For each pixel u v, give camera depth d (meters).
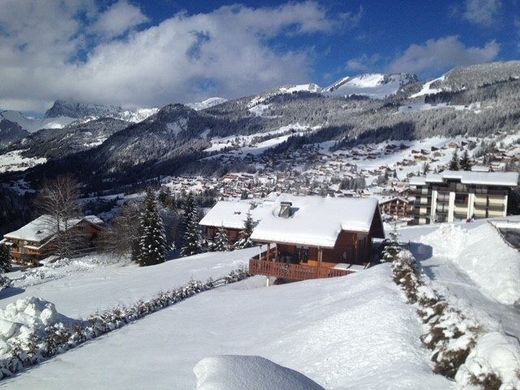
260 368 7.30
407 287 15.95
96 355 15.14
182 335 16.73
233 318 18.41
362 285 19.16
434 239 32.59
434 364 9.38
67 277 41.53
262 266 27.94
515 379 6.93
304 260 30.89
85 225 62.38
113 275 38.88
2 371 13.78
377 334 11.79
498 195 65.50
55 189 57.88
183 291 24.47
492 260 23.19
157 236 48.28
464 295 18.97
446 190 68.44
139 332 17.80
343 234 29.69
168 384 11.70
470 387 7.55
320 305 17.72
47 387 12.41
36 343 15.73
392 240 31.12
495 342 7.88
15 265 61.69
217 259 39.66
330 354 11.58
